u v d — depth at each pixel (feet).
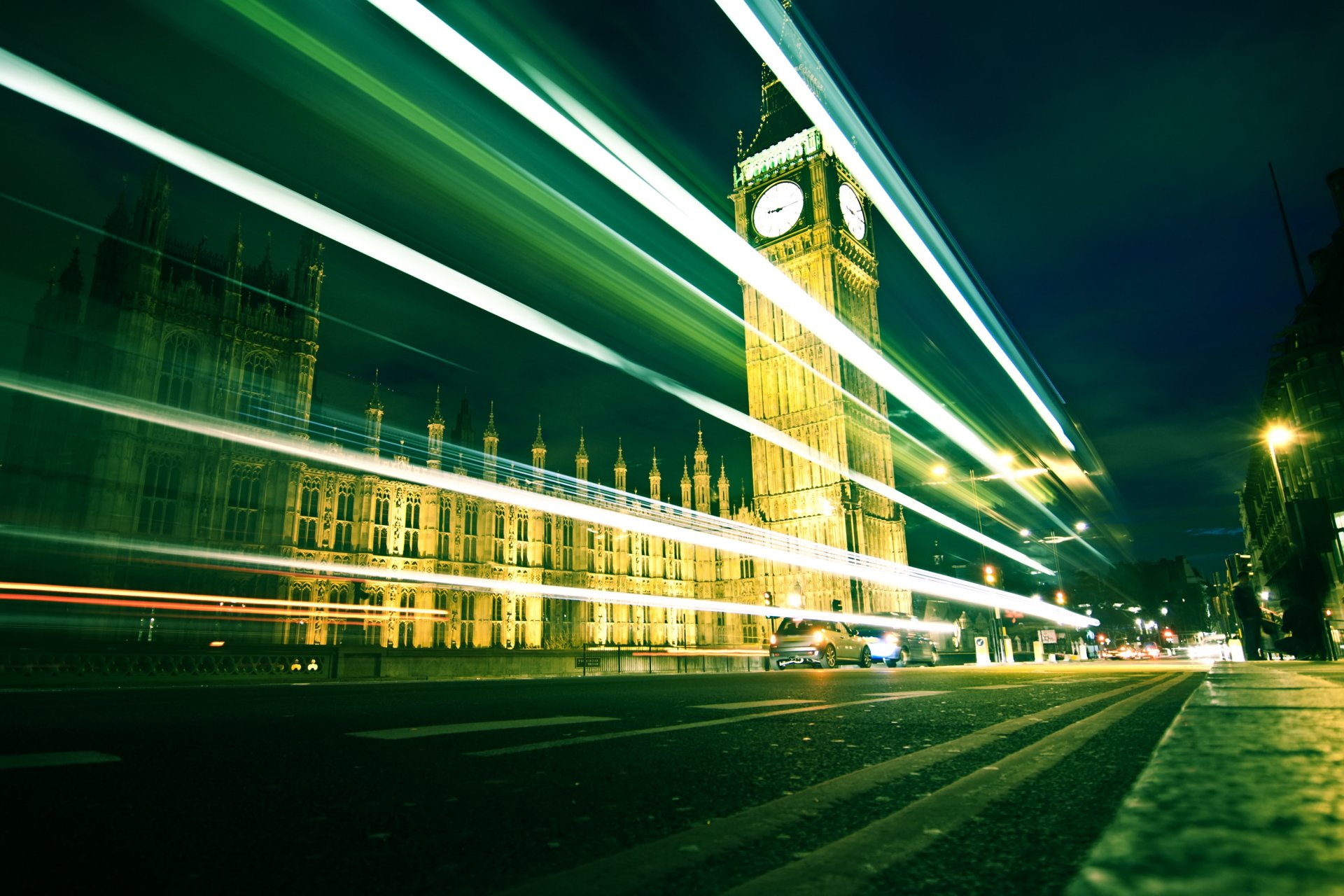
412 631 203.31
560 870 6.14
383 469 208.13
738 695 29.12
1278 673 27.96
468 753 12.92
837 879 5.19
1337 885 2.71
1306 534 59.93
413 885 5.82
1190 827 3.90
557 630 246.47
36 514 155.74
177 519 166.91
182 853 6.81
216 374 180.75
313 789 9.82
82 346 173.88
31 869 6.32
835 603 165.58
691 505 316.19
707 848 6.52
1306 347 113.80
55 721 20.31
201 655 74.28
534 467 262.88
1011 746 12.57
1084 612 326.03
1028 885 4.97
